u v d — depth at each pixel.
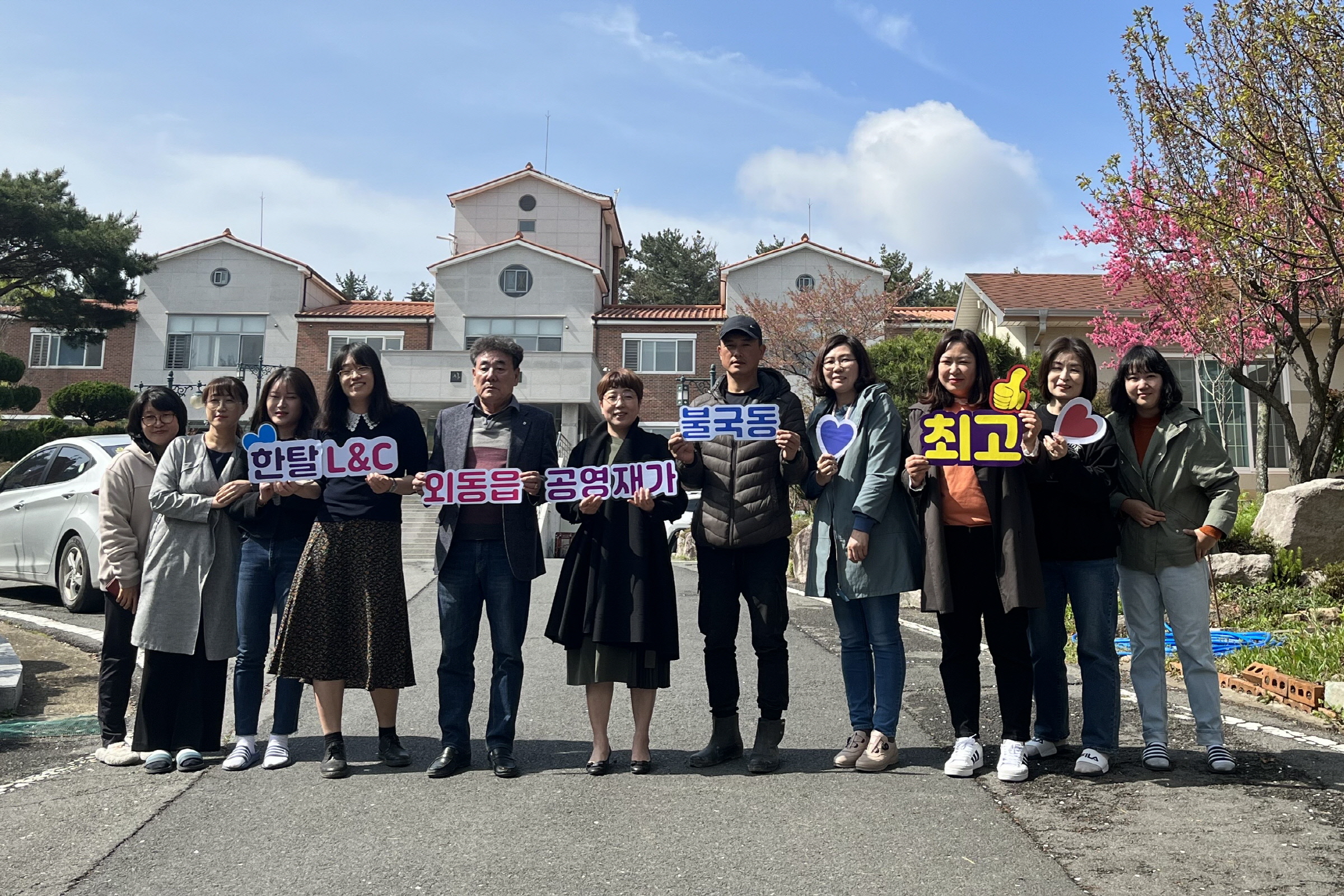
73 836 3.83
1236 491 4.57
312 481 4.73
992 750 4.94
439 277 32.81
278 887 3.32
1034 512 4.77
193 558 4.85
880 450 4.68
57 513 9.91
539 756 4.98
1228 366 14.03
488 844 3.70
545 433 4.97
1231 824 3.81
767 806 4.12
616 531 4.69
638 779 4.54
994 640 4.54
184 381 33.03
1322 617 8.10
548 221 35.97
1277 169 9.98
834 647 8.13
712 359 32.31
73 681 6.83
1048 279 22.11
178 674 4.86
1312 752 4.76
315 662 4.59
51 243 27.09
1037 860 3.49
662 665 4.69
